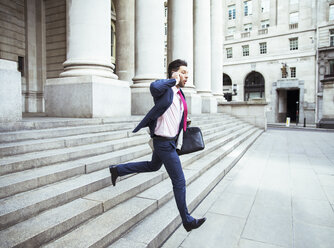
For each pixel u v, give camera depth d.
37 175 2.76
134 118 6.21
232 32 34.56
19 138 3.50
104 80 5.88
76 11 5.97
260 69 32.25
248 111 16.67
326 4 28.09
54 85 6.07
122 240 2.36
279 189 4.56
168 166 2.57
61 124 4.45
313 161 6.97
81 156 3.69
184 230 2.98
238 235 2.89
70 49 6.09
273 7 31.30
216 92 17.95
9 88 3.72
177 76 2.54
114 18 19.25
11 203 2.26
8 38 12.60
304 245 2.67
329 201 3.96
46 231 2.04
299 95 30.67
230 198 4.09
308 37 29.23
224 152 6.68
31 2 13.41
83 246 2.02
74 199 2.73
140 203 2.99
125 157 4.08
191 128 2.84
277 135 14.09
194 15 14.88
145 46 9.06
